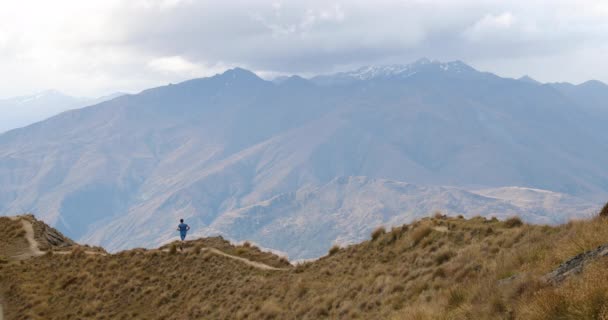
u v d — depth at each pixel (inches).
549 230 792.3
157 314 1536.7
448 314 570.9
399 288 867.4
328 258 1471.5
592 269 444.1
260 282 1466.5
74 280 1920.5
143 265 1968.5
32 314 1630.2
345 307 911.7
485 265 748.6
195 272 1775.3
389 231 1376.7
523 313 452.8
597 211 756.6
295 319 1031.6
